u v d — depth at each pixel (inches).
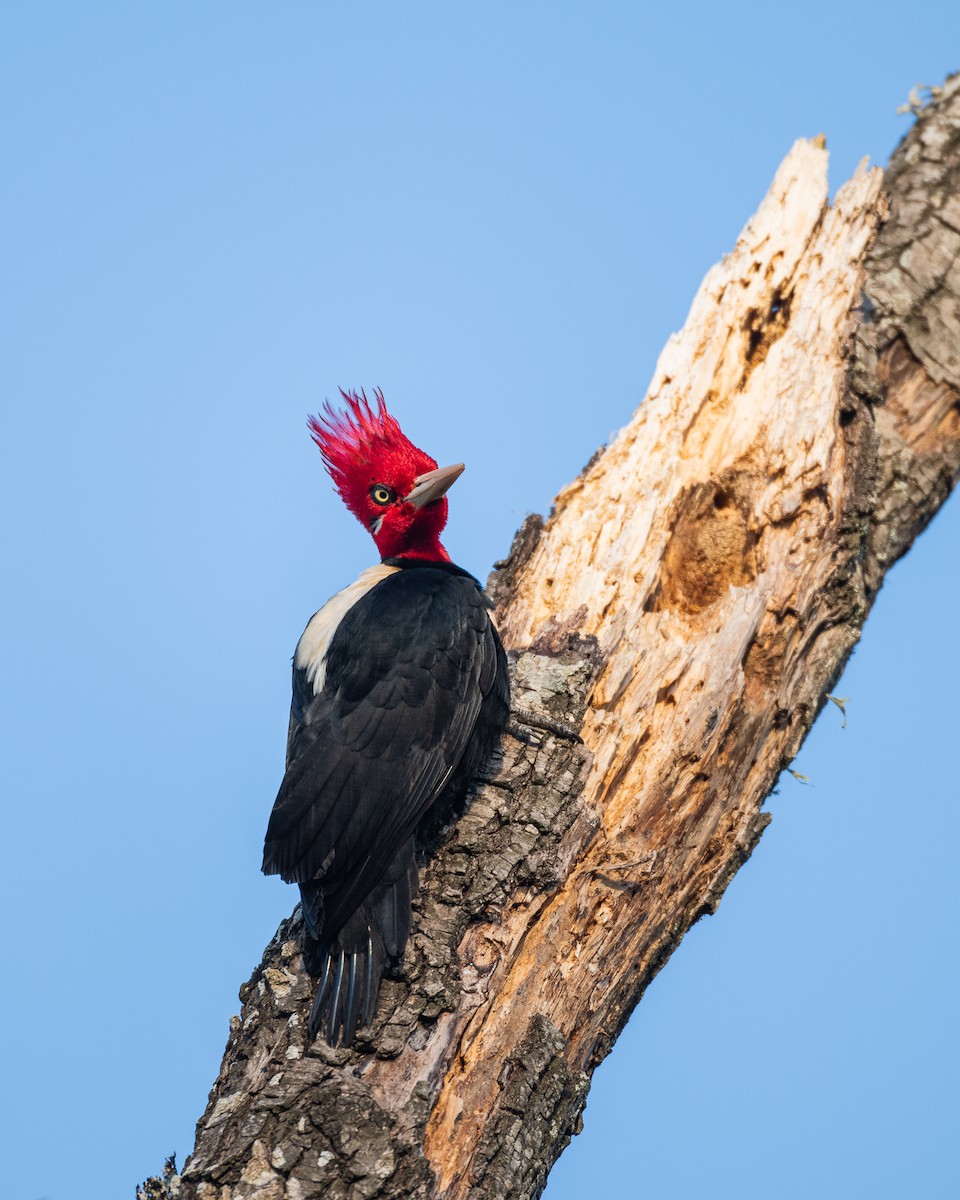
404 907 380.5
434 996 360.5
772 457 482.6
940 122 592.1
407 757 410.9
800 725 462.0
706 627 448.5
